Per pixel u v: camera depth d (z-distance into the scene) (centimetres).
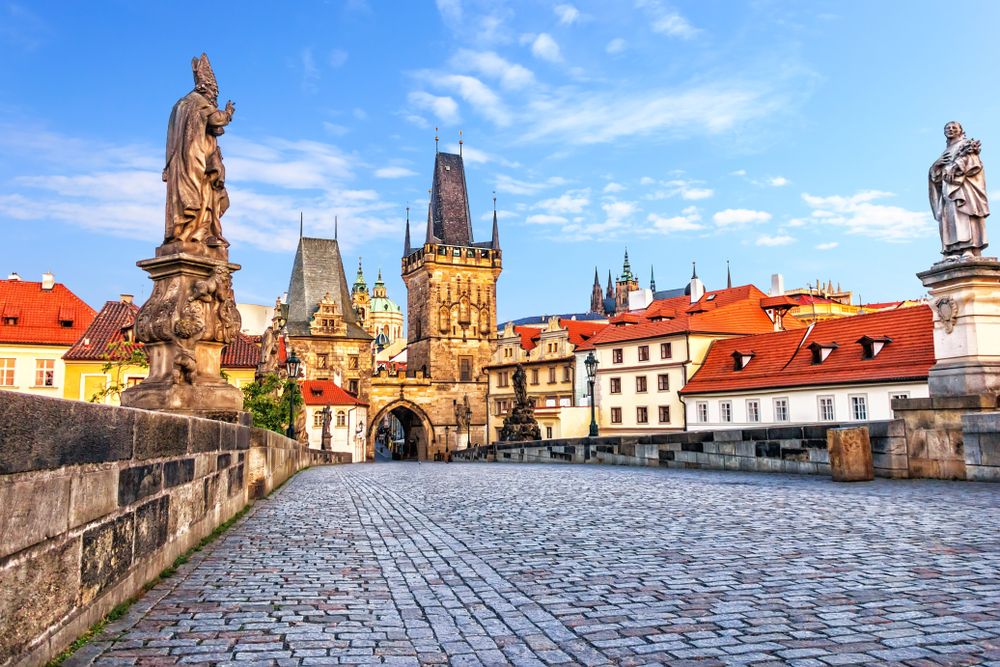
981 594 643
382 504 1562
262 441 1680
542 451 3834
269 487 1794
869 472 1739
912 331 6006
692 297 11112
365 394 12338
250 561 864
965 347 1652
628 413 8525
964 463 1627
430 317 12812
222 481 1127
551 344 10738
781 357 6925
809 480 1873
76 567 516
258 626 588
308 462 4275
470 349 12950
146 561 694
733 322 8144
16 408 414
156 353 1241
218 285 1252
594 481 2103
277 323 5275
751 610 610
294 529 1146
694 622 580
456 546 973
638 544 946
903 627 552
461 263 13038
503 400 11788
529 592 696
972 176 1664
